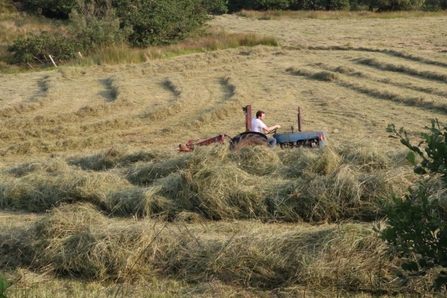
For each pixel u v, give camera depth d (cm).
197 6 3600
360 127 1404
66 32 3184
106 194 875
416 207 383
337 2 5525
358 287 575
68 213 736
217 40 3122
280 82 2083
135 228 667
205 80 2219
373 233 607
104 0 3369
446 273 422
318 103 1720
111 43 3030
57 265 644
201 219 802
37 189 923
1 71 2720
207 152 942
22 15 4303
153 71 2423
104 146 1373
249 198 806
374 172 820
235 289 587
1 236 699
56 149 1357
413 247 395
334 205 779
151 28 3198
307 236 637
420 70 2016
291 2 5544
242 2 5572
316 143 1071
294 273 595
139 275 623
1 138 1463
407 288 561
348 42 3055
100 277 623
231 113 1655
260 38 3142
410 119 1448
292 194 798
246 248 623
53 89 2030
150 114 1631
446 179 377
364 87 1844
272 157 937
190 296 568
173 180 872
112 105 1736
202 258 628
